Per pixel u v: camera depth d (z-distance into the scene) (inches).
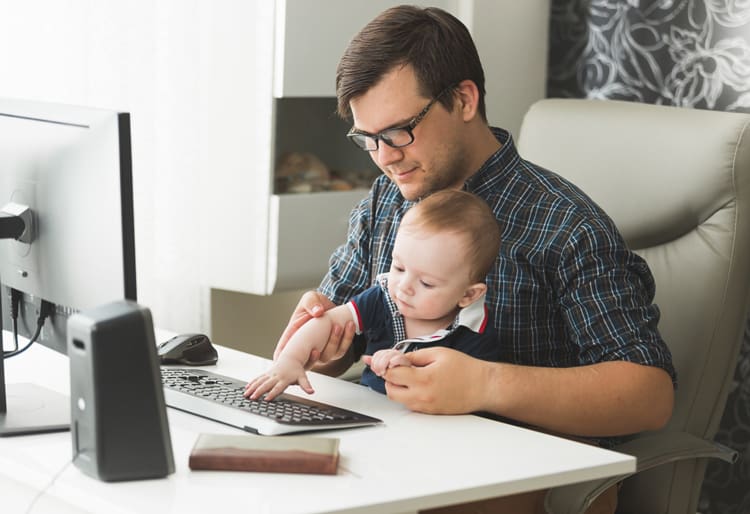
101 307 47.6
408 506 46.1
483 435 55.7
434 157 68.0
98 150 53.9
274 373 61.5
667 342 75.0
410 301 63.9
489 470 50.1
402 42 66.0
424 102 66.4
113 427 46.6
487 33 113.5
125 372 46.5
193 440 53.4
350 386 65.5
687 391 73.7
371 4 107.1
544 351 69.9
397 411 60.0
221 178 103.0
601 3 111.9
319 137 127.1
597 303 66.2
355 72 66.3
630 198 79.0
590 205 70.1
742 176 74.7
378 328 67.2
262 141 101.9
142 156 99.2
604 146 81.4
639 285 68.5
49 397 60.1
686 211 76.4
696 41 102.8
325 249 108.2
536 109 87.6
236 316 113.2
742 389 100.5
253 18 100.3
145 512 43.6
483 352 64.8
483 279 65.4
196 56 100.2
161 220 101.5
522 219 70.1
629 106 82.6
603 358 65.5
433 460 51.3
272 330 117.6
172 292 103.3
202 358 69.2
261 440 49.8
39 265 58.6
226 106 101.9
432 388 58.7
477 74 69.6
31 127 58.6
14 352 62.5
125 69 97.3
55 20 94.1
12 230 58.2
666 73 105.7
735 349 75.0
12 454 51.1
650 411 63.1
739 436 101.0
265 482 47.2
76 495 45.9
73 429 48.1
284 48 99.9
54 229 57.2
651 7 106.7
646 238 78.6
